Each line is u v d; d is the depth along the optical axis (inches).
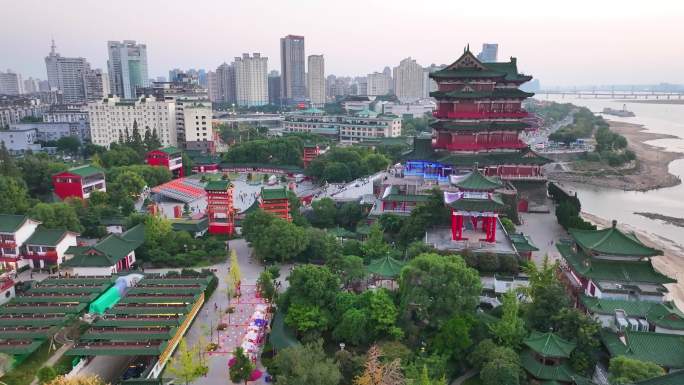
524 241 4266.7
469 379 2768.2
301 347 2625.5
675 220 6860.2
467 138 5999.0
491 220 4119.1
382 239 4601.4
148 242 4630.9
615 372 2397.9
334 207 5930.1
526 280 3604.8
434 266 3029.0
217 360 2989.7
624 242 3260.3
